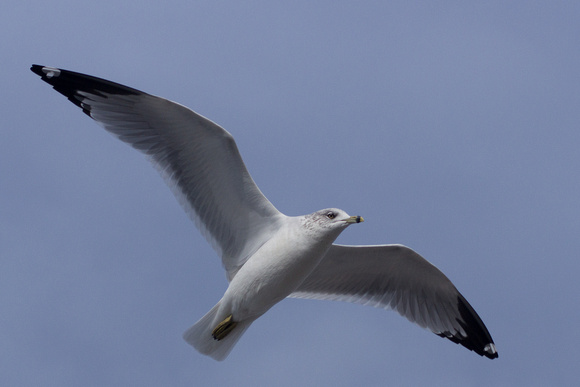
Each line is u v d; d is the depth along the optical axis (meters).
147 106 13.00
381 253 14.54
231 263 13.62
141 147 13.41
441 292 15.34
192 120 12.74
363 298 15.36
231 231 13.55
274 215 13.33
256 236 13.46
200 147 13.05
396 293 15.41
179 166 13.38
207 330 13.34
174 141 13.20
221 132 12.74
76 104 13.44
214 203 13.48
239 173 13.14
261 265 12.95
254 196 13.26
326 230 12.88
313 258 13.05
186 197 13.52
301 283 14.19
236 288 13.05
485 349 15.37
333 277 15.05
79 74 13.20
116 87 13.00
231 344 13.43
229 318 13.26
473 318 15.46
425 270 14.91
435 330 15.59
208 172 13.28
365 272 15.05
